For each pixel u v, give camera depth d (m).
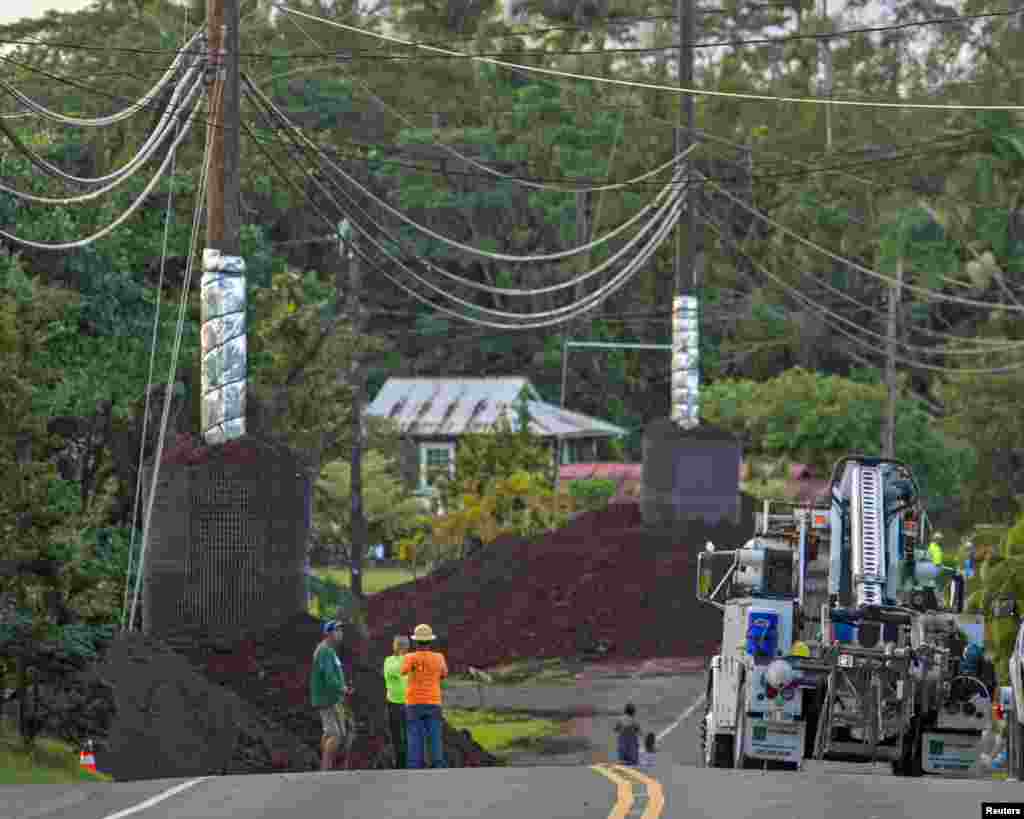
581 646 120.88
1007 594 81.12
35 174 102.19
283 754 67.50
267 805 40.22
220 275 81.62
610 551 134.50
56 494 69.19
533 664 118.56
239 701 70.75
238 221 82.31
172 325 108.56
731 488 138.25
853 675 55.81
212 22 82.25
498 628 126.06
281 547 79.56
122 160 121.56
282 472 80.00
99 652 67.50
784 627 56.41
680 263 139.50
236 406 81.44
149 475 81.94
